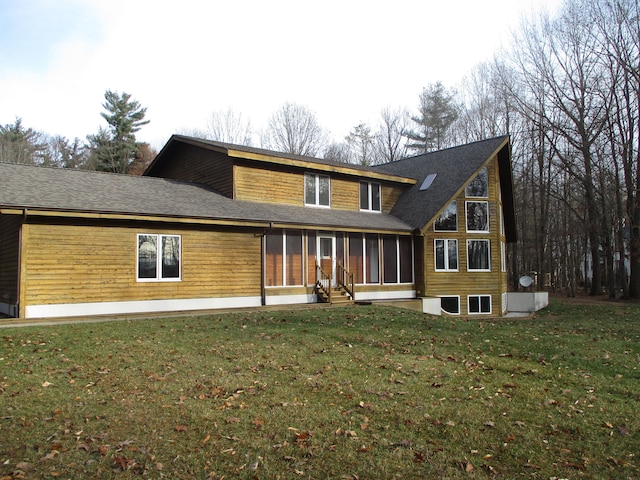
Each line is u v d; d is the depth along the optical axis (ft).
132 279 49.70
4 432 17.79
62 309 45.60
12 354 29.14
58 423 18.75
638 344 37.04
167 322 42.73
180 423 18.93
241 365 27.66
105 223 48.34
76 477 14.74
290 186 68.54
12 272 46.96
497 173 83.61
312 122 178.60
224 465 15.62
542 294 88.84
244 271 57.52
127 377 24.85
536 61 146.82
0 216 51.70
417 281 75.51
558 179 129.70
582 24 98.68
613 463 16.14
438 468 15.57
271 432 18.19
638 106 94.17
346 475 15.05
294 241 62.95
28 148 169.78
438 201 75.15
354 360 29.43
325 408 20.79
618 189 98.73
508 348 33.91
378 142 187.73
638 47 93.97
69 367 26.63
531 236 138.62
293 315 48.75
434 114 174.70
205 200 58.80
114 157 157.07
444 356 31.24
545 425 19.30
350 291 65.62
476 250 80.53
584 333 43.50
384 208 80.23
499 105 136.67
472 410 20.80
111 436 17.65
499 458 16.39
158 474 14.99
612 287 98.78
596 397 22.94
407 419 19.66
